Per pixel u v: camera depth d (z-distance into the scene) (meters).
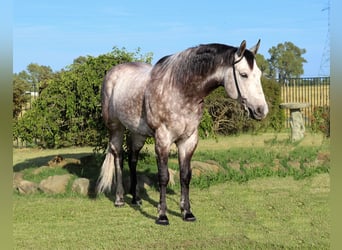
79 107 7.14
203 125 7.84
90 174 7.23
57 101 7.11
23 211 5.59
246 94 4.34
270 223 4.92
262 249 4.07
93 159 7.97
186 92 4.64
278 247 4.12
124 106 5.40
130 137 5.98
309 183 6.85
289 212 5.33
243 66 4.34
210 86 4.64
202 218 5.16
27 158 9.84
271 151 8.97
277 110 12.87
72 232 4.72
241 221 5.00
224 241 4.32
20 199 6.21
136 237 4.51
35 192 6.52
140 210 5.64
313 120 10.91
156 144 4.86
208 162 7.69
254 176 7.27
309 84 13.77
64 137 7.32
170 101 4.69
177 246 4.21
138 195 5.95
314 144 9.63
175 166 7.55
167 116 4.73
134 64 6.04
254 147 9.90
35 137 7.37
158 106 4.76
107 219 5.23
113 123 5.94
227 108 11.94
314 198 5.96
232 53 4.45
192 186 6.75
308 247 4.10
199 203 5.84
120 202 5.84
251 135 12.42
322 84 13.57
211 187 6.74
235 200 5.95
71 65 7.68
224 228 4.75
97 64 7.23
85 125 7.32
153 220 5.15
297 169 7.58
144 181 6.77
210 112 12.02
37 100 7.23
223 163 7.75
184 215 5.05
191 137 4.94
